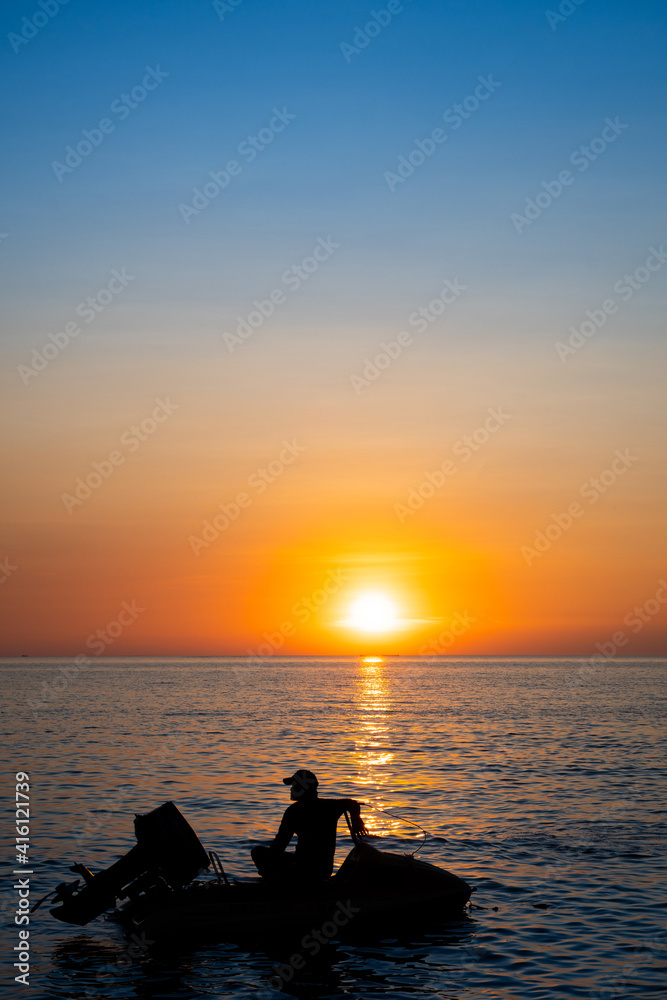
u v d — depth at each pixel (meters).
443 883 10.59
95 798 18.42
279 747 29.25
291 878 10.36
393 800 18.48
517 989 8.38
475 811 17.14
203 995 8.41
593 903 10.95
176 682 106.19
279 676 142.25
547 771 23.14
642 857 13.27
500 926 10.16
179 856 10.17
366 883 10.44
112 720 42.44
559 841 14.36
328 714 47.50
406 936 9.91
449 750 28.48
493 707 54.06
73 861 13.05
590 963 9.00
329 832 10.49
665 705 55.44
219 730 36.41
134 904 10.46
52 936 10.09
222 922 10.02
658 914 10.49
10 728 37.22
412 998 8.23
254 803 17.89
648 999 8.07
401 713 48.31
